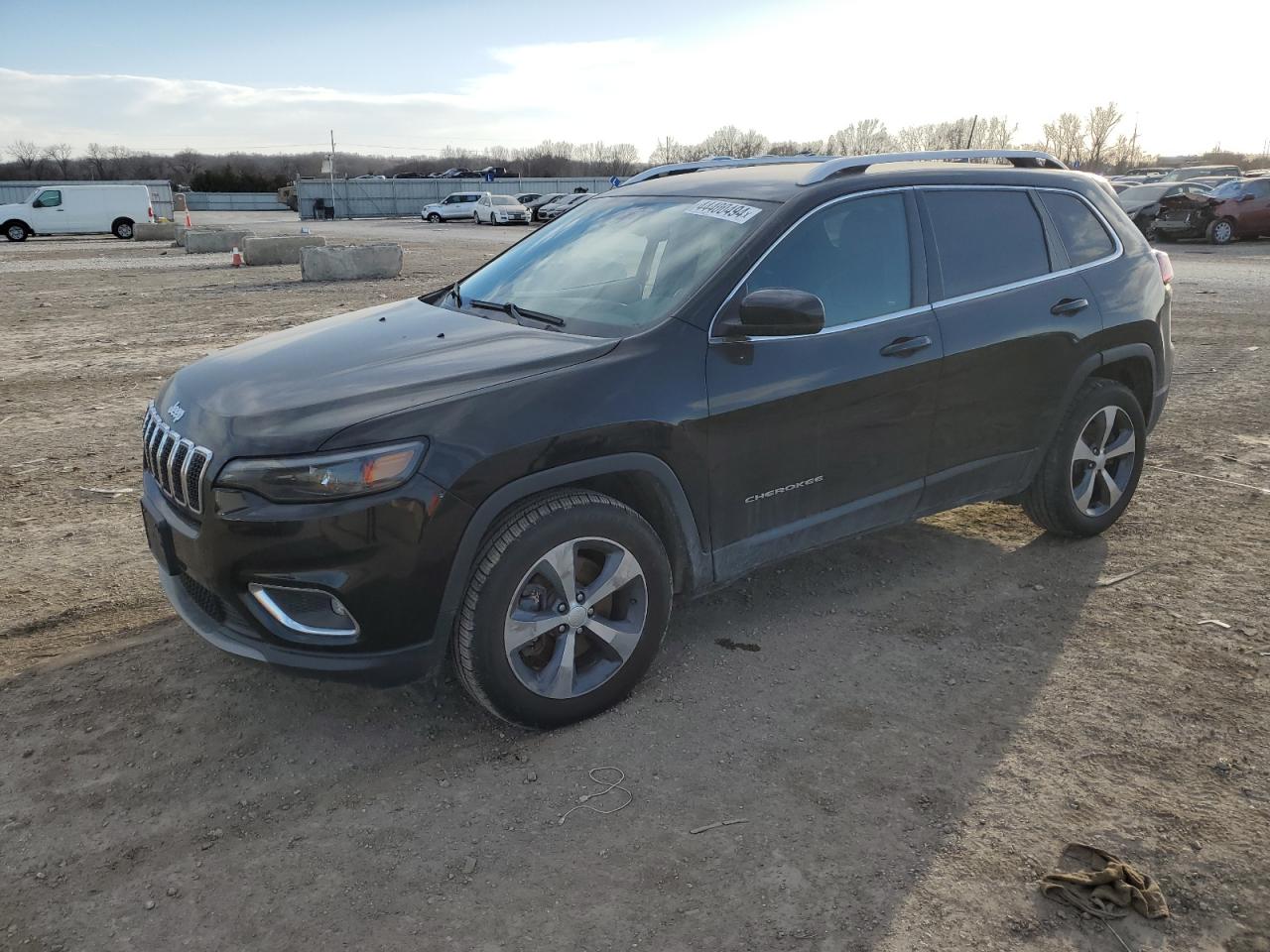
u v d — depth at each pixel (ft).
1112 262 14.94
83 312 43.73
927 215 12.98
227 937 7.69
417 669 9.64
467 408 9.45
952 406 12.89
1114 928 7.68
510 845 8.70
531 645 10.29
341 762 9.98
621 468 10.18
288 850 8.68
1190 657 11.89
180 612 10.31
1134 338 14.94
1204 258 65.92
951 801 9.23
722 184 13.20
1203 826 8.84
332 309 44.37
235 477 9.13
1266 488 18.26
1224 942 7.54
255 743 10.29
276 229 128.98
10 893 8.16
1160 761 9.84
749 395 10.96
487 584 9.57
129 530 16.49
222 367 11.00
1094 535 15.64
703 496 10.95
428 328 11.84
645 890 8.13
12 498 18.10
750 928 7.70
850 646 12.31
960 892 8.05
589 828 8.91
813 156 14.48
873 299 12.23
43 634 12.71
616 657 10.65
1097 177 15.75
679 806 9.21
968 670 11.68
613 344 10.56
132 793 9.46
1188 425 22.85
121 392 27.35
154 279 60.03
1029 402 13.82
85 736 10.38
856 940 7.56
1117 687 11.23
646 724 10.59
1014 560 14.93
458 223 159.94
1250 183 76.84
